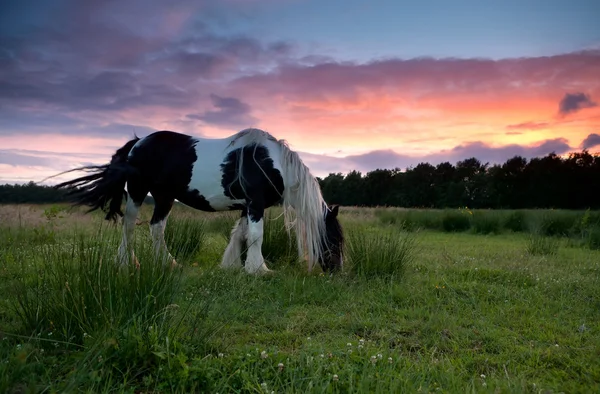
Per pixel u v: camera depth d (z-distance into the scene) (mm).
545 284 5305
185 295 4277
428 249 8547
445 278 5445
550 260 7301
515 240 11148
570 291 5156
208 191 5676
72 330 3090
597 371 3020
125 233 5812
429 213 15258
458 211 14398
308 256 5676
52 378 2605
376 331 3729
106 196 5668
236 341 3377
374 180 48688
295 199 5754
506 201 38062
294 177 5684
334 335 3627
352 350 3111
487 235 12477
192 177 5652
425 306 4465
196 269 5586
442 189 44000
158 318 3191
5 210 10266
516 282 5484
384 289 4965
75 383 2346
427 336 3650
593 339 3627
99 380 2445
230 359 2896
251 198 5578
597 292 5055
